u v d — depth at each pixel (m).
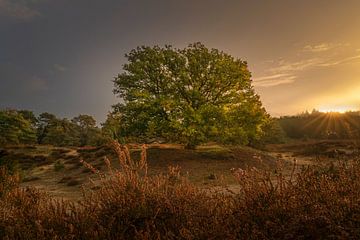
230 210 3.90
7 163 16.94
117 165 28.34
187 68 33.00
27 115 95.25
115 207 4.30
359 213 3.48
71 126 99.25
